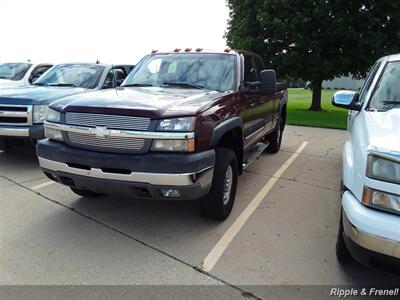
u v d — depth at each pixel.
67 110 3.58
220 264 3.21
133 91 4.25
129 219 4.09
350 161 3.04
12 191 4.86
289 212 4.44
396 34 14.03
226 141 4.39
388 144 2.52
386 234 2.34
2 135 5.66
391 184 2.39
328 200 4.90
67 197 4.68
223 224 4.03
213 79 4.68
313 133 10.71
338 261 3.28
